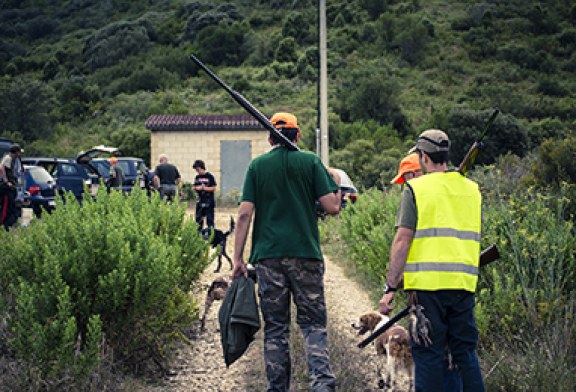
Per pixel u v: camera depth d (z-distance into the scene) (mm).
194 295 8805
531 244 6500
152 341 6059
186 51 64250
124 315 5785
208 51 63281
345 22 70625
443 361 4102
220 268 11219
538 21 71625
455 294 4098
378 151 37312
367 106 47062
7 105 46406
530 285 6469
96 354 5176
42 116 47125
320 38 20828
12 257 5906
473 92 55406
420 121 47750
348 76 54750
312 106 48812
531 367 5297
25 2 94062
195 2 78375
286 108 48656
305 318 4715
